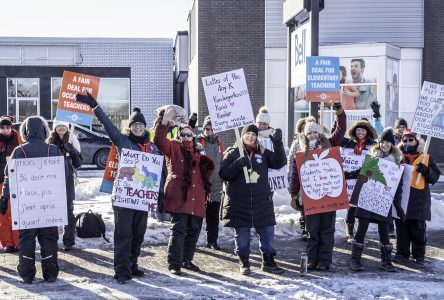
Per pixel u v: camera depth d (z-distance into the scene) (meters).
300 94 24.06
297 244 10.88
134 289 8.16
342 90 22.20
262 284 8.44
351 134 10.37
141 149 8.58
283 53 24.64
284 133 24.72
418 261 9.78
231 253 10.20
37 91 32.66
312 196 9.12
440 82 24.50
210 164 9.03
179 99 37.38
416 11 24.27
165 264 9.48
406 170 9.31
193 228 9.09
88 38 32.34
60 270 9.05
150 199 8.50
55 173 8.33
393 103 23.12
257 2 24.56
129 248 8.51
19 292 7.96
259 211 8.91
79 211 13.38
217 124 9.16
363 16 24.14
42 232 8.42
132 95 32.59
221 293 8.03
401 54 24.39
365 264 9.62
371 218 9.17
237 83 9.19
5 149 10.02
